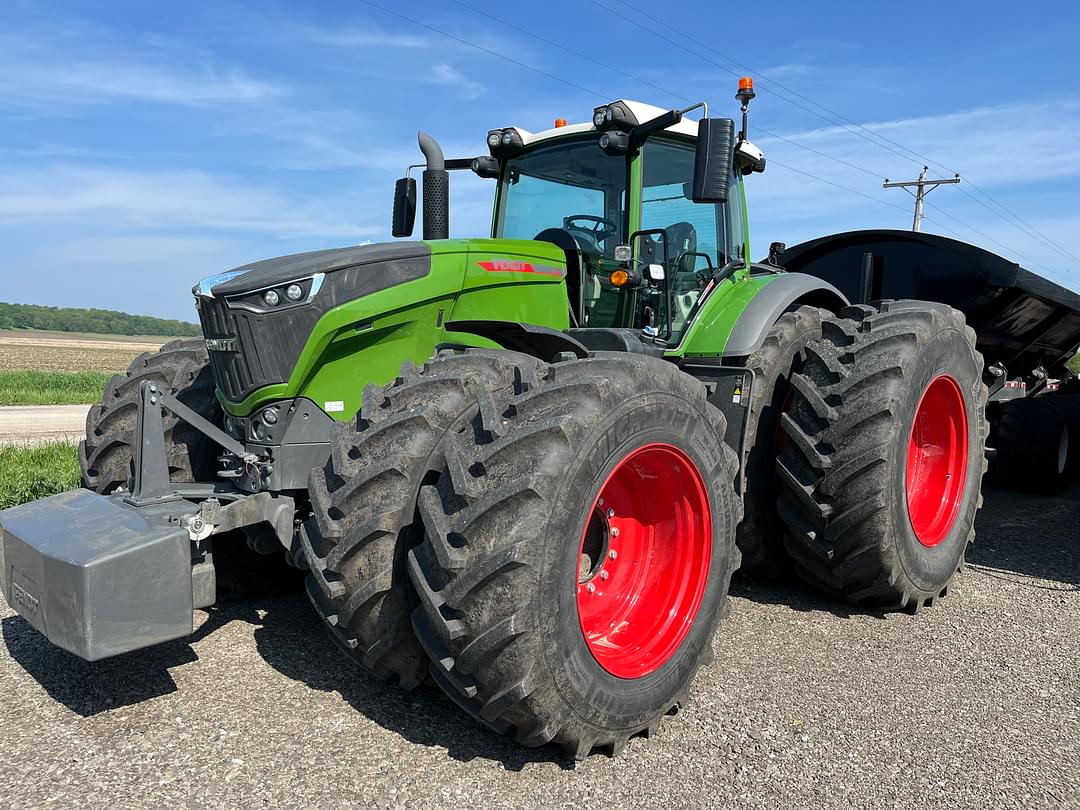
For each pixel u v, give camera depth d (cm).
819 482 360
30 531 258
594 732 243
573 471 230
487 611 221
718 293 423
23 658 312
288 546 291
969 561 479
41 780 228
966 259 560
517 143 431
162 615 245
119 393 362
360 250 304
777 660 328
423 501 234
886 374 353
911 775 243
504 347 343
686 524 288
